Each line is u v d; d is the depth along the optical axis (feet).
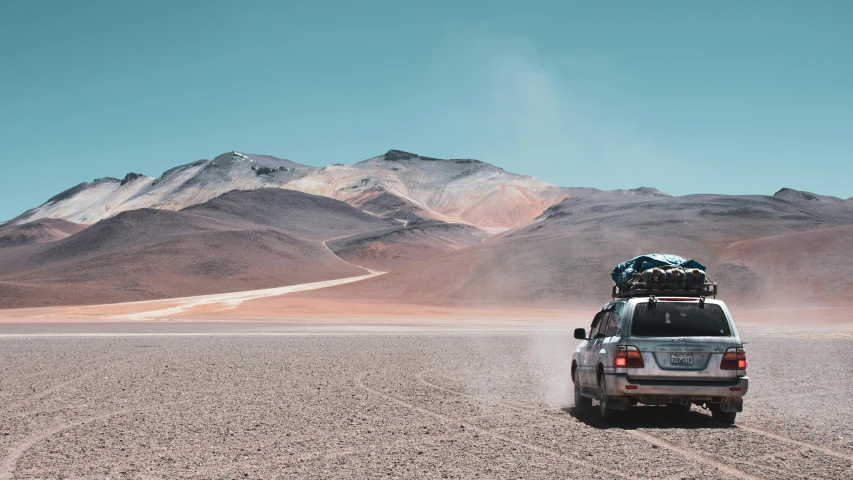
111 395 49.67
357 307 300.40
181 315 254.88
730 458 30.63
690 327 38.63
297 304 315.58
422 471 28.25
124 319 224.33
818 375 63.98
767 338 123.24
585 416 41.93
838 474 27.94
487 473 27.94
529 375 63.46
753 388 55.01
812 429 37.76
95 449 32.32
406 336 125.70
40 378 59.77
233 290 565.53
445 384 56.34
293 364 71.82
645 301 39.24
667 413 43.70
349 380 58.49
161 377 60.39
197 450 32.09
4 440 34.40
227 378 59.72
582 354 44.68
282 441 34.09
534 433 36.29
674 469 28.60
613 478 27.17
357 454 31.30
